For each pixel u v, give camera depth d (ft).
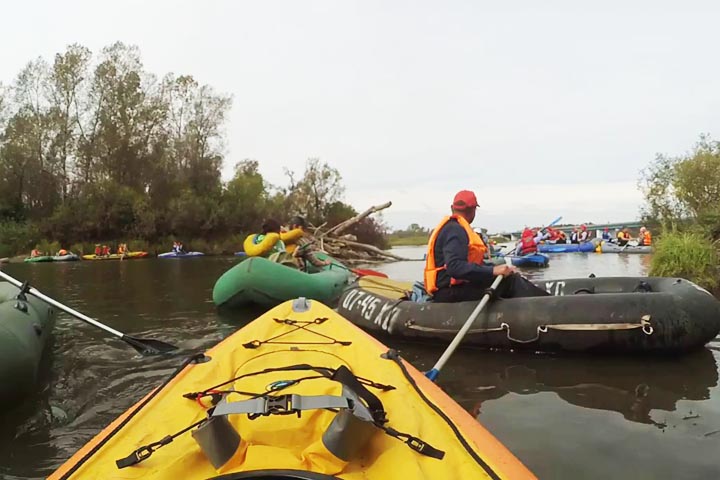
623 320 12.52
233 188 106.63
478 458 5.31
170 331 17.65
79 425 9.68
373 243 106.63
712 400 10.11
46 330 13.88
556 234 69.51
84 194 95.66
